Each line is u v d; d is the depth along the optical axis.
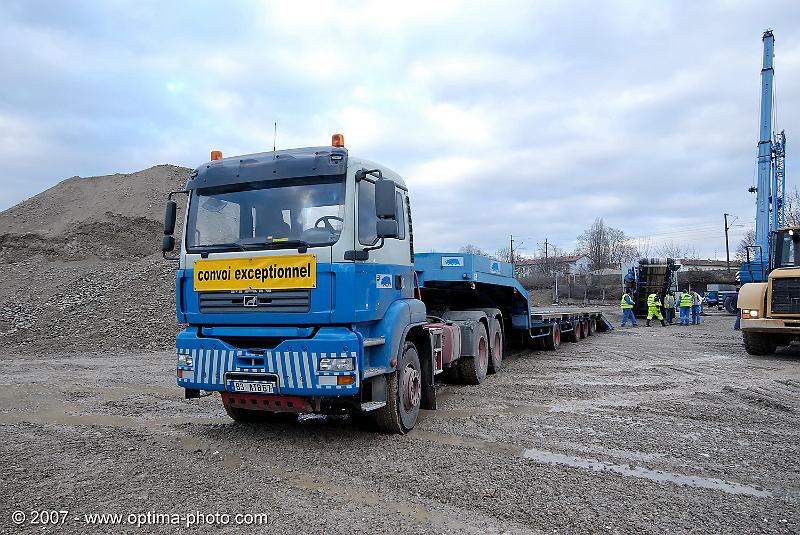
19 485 5.09
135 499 4.74
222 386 6.12
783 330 13.12
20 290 24.20
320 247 5.94
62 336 18.34
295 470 5.48
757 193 25.06
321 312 5.86
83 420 7.83
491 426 7.13
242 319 6.18
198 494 4.86
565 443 6.37
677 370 11.70
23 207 37.62
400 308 6.84
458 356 9.62
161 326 19.09
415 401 7.10
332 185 6.13
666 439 6.52
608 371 11.61
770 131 24.83
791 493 4.87
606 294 52.75
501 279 11.77
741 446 6.25
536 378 10.81
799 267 13.82
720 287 43.84
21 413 8.34
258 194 6.37
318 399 6.03
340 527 4.19
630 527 4.16
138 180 40.81
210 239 6.49
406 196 7.49
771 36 24.72
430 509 4.51
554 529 4.14
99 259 29.75
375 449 6.15
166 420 7.75
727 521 4.27
